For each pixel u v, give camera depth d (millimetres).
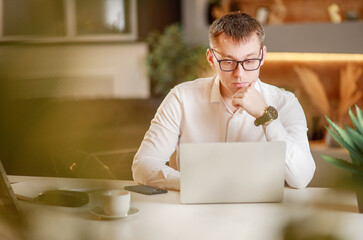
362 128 1206
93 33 6500
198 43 4617
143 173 1716
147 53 6332
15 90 358
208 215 1245
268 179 1358
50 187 638
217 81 1956
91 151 3494
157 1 6758
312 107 4047
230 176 1353
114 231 1094
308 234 242
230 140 1952
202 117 1963
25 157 2572
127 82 6680
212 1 4516
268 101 1938
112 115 4141
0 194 1122
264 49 1747
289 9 4461
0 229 826
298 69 4109
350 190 250
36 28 6074
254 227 1118
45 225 325
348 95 3967
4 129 577
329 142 3354
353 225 1145
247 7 4539
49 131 2926
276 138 1646
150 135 1938
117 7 6645
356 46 3846
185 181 1359
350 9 4285
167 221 1188
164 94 5805
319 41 3928
